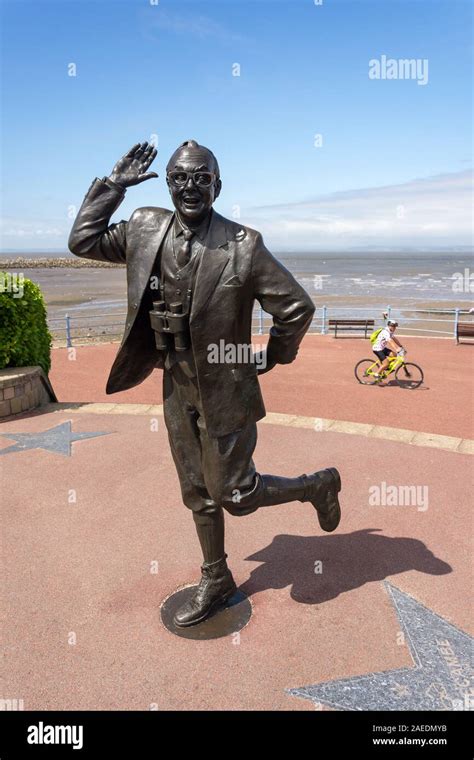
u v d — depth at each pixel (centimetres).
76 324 2564
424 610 363
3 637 342
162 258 293
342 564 420
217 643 334
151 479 570
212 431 297
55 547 445
